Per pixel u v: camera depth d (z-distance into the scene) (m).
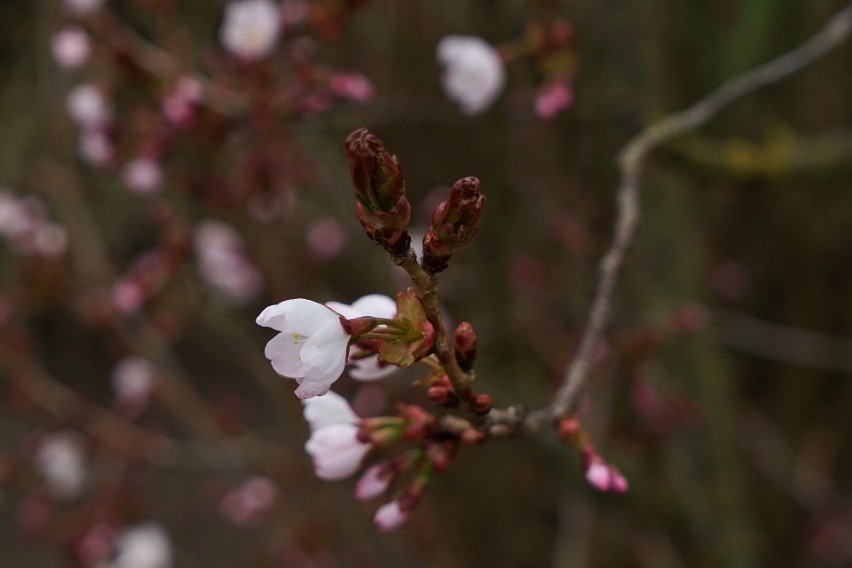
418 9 3.54
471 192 0.96
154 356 3.59
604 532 3.86
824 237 4.54
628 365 2.96
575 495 3.33
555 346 3.45
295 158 2.62
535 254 3.68
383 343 1.02
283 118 2.37
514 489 4.39
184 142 2.55
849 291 4.61
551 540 4.40
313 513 3.88
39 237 3.36
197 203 3.38
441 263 0.98
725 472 3.26
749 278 4.59
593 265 3.10
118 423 3.55
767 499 4.54
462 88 2.33
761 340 3.82
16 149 4.50
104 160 2.64
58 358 5.93
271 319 0.97
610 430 3.25
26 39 4.55
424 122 3.17
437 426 1.30
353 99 2.35
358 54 3.58
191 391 3.72
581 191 3.02
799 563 4.51
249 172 2.49
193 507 5.49
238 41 2.32
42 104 3.99
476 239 3.82
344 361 0.99
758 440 4.25
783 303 4.67
